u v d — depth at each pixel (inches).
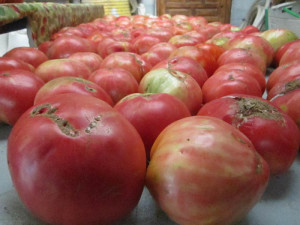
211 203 12.4
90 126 12.7
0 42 67.1
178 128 14.7
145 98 19.1
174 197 12.9
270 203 17.3
